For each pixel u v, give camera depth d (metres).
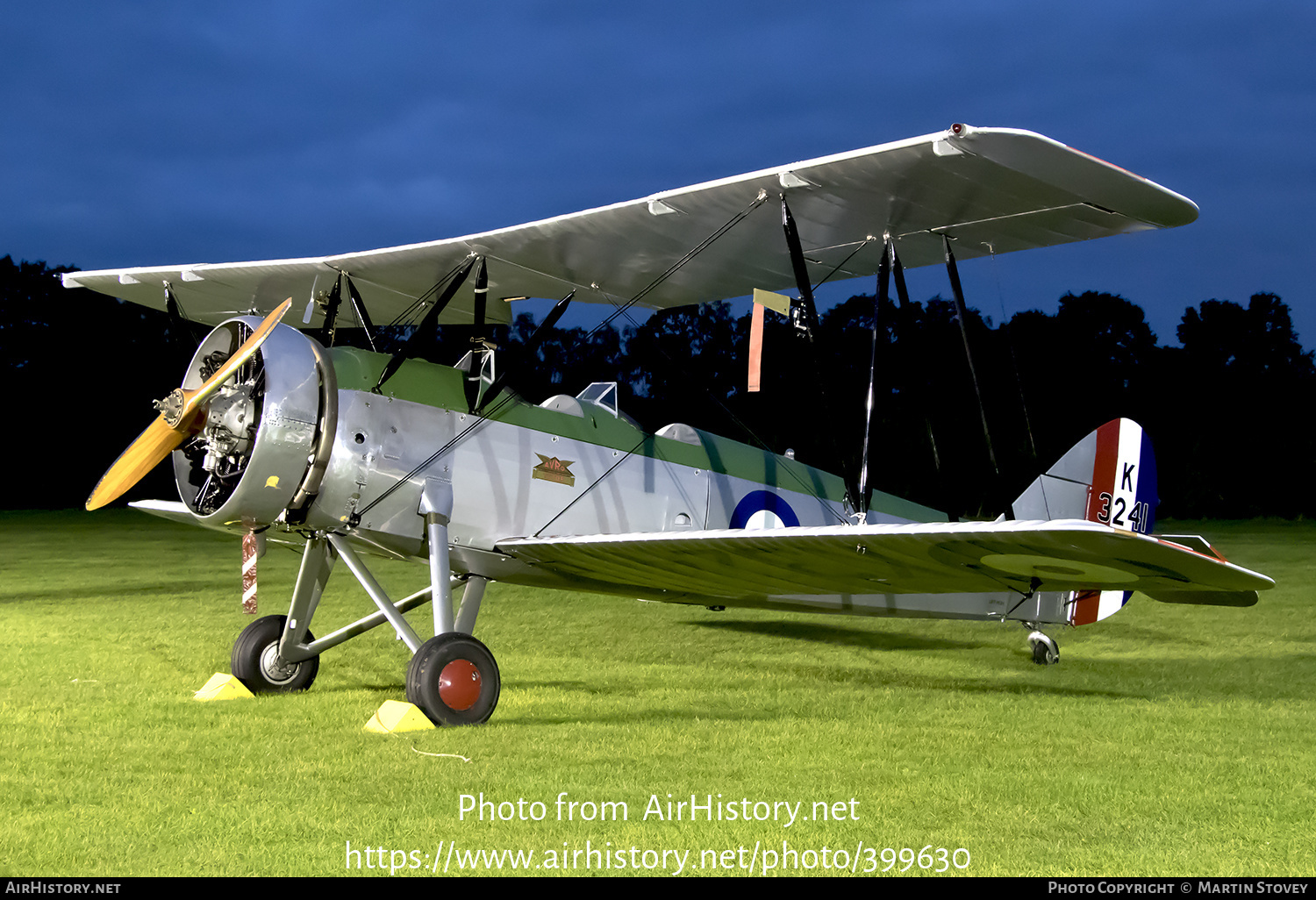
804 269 5.56
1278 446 34.84
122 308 41.62
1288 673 7.37
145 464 6.20
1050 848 3.46
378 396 6.02
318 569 6.39
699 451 7.61
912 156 4.95
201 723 5.41
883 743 4.96
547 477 6.61
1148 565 5.23
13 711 5.64
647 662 7.83
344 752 4.75
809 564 5.93
